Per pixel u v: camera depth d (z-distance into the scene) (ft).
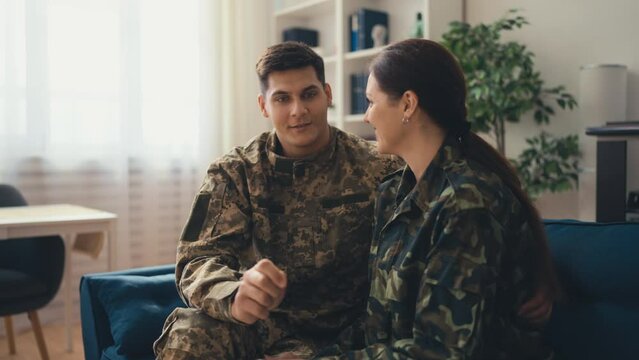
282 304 4.54
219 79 13.61
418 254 3.35
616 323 3.82
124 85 12.28
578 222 4.37
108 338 5.51
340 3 12.69
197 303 3.85
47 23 11.40
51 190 11.61
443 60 3.55
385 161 4.78
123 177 12.30
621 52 9.57
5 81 10.96
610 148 7.64
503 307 3.43
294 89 4.44
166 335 4.09
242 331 4.19
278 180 4.67
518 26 10.00
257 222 4.56
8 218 8.09
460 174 3.35
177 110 13.12
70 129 11.76
